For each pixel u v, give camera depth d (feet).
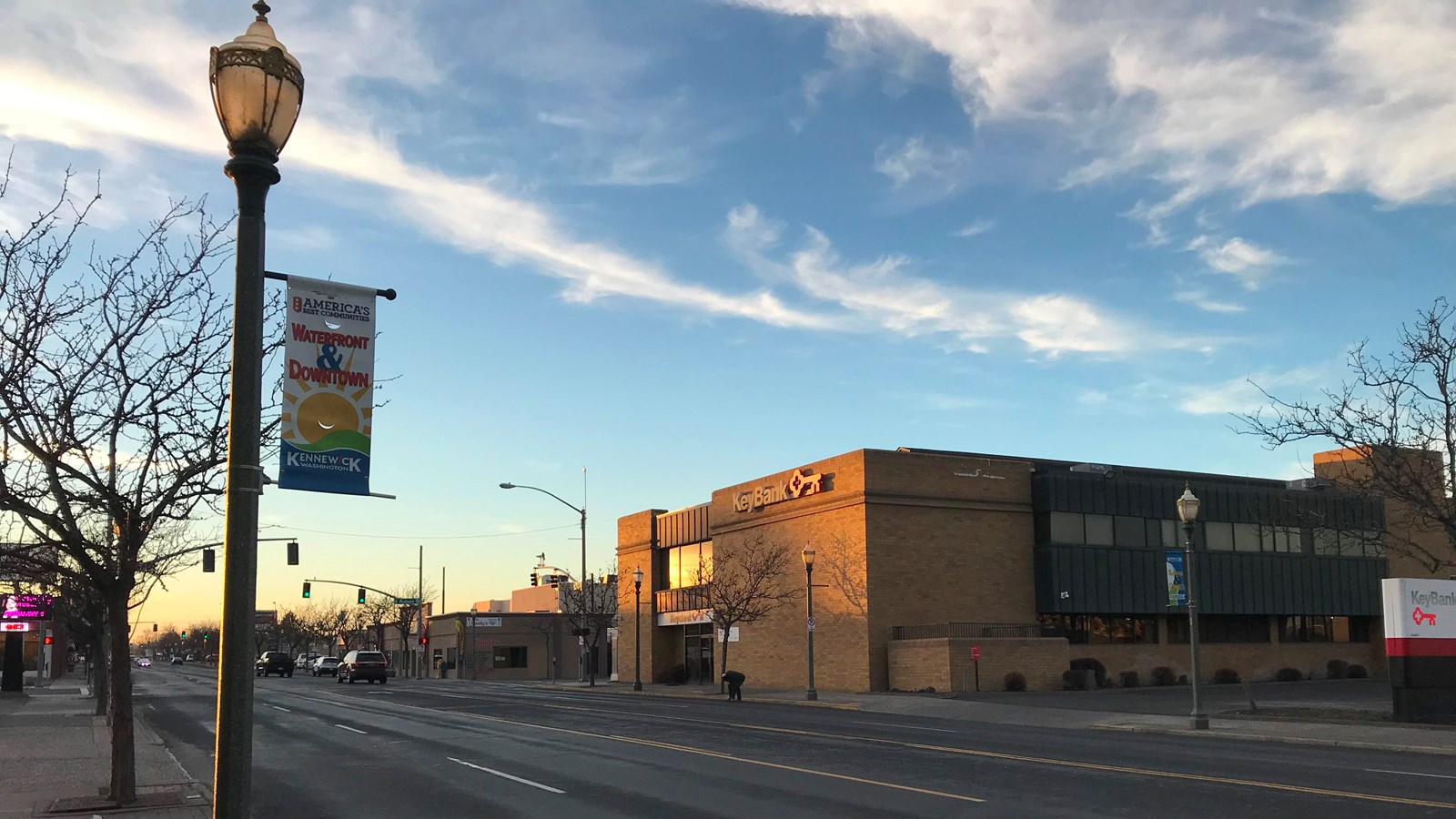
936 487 141.28
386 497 31.45
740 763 57.21
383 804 45.78
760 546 160.15
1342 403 82.12
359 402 25.16
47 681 232.53
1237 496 157.17
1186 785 46.44
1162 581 149.69
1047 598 142.51
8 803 46.03
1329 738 68.69
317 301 24.98
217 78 21.44
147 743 73.87
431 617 298.56
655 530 195.72
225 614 20.36
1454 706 79.00
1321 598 161.17
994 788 46.24
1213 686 143.13
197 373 45.98
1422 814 38.50
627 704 117.80
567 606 234.58
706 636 177.37
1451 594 80.43
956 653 126.00
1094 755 59.88
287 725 88.84
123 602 46.50
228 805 19.84
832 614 141.79
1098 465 155.94
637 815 41.06
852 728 80.94
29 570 50.55
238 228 21.56
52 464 42.78
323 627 459.73
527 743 70.13
